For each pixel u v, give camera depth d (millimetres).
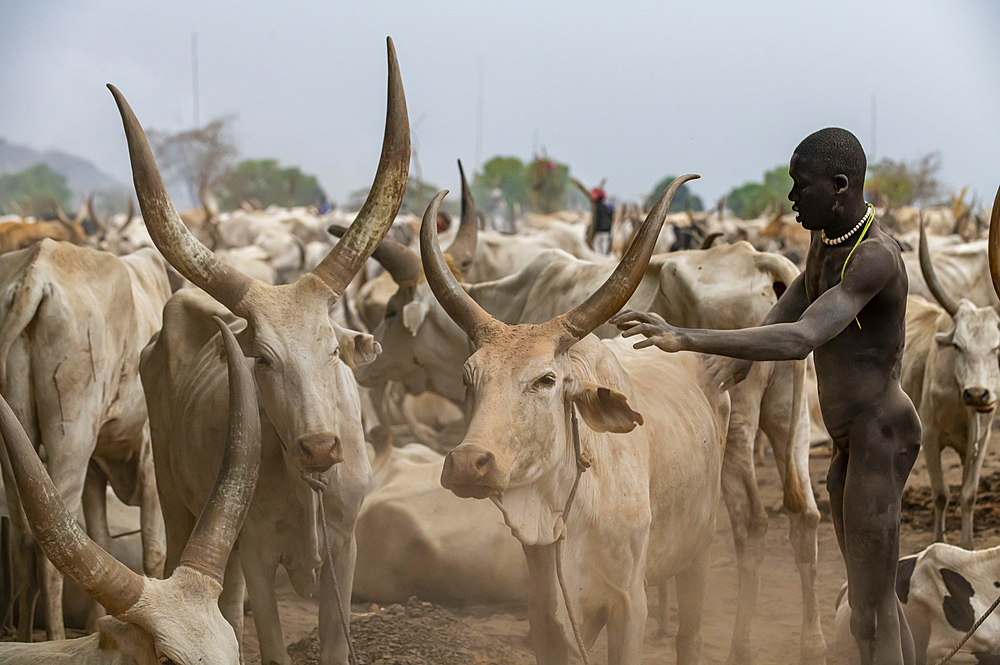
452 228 20188
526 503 3473
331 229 6836
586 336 3822
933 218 36094
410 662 5008
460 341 8102
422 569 5996
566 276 7395
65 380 5465
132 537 6340
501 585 6023
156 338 5340
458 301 3691
